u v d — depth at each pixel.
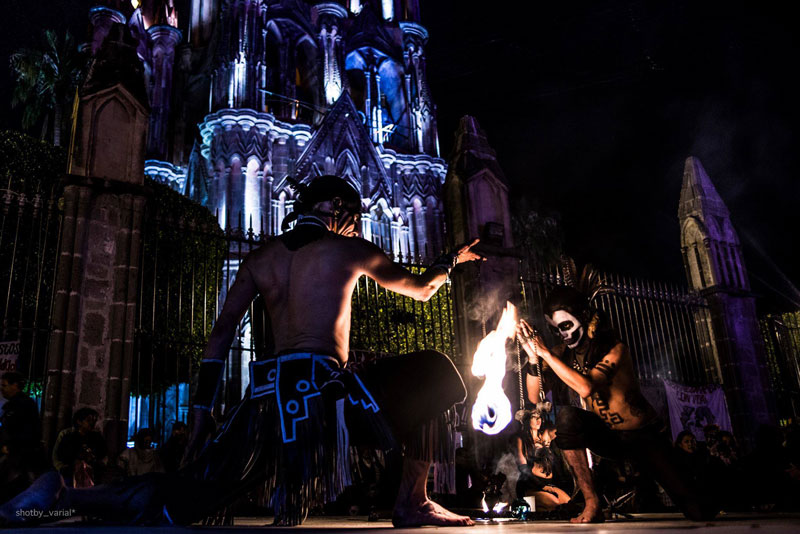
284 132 28.11
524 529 1.58
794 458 5.79
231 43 28.50
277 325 2.13
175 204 19.73
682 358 12.44
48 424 6.29
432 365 2.11
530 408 5.92
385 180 29.14
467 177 10.05
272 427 1.93
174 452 7.35
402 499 2.14
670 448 2.80
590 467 2.95
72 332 6.67
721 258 13.30
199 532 1.30
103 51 8.02
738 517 2.94
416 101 33.62
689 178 14.13
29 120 31.03
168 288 7.77
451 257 2.50
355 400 1.97
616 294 11.79
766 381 12.64
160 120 29.44
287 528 1.60
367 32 33.78
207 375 2.09
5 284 13.82
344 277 2.15
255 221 26.11
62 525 1.84
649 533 1.11
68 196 7.15
